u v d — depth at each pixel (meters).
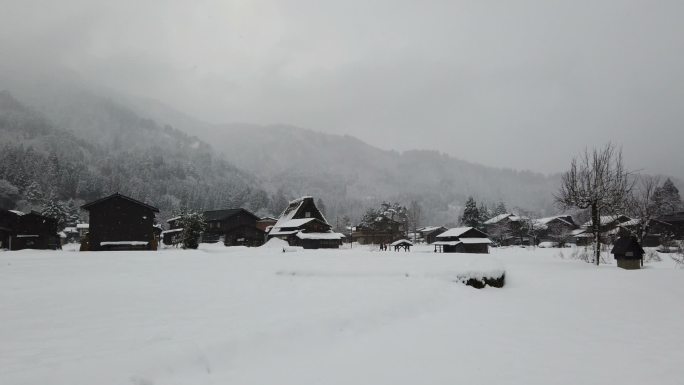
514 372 6.50
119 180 155.62
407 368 6.63
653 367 6.77
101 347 6.40
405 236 105.50
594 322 9.98
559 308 11.74
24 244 57.84
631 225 38.41
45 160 148.00
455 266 15.90
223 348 6.64
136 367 5.55
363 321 9.27
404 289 12.80
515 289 15.50
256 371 6.28
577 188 27.38
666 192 74.56
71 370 5.27
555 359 7.16
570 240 83.12
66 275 15.84
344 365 6.73
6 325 7.94
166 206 146.00
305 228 71.75
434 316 10.51
